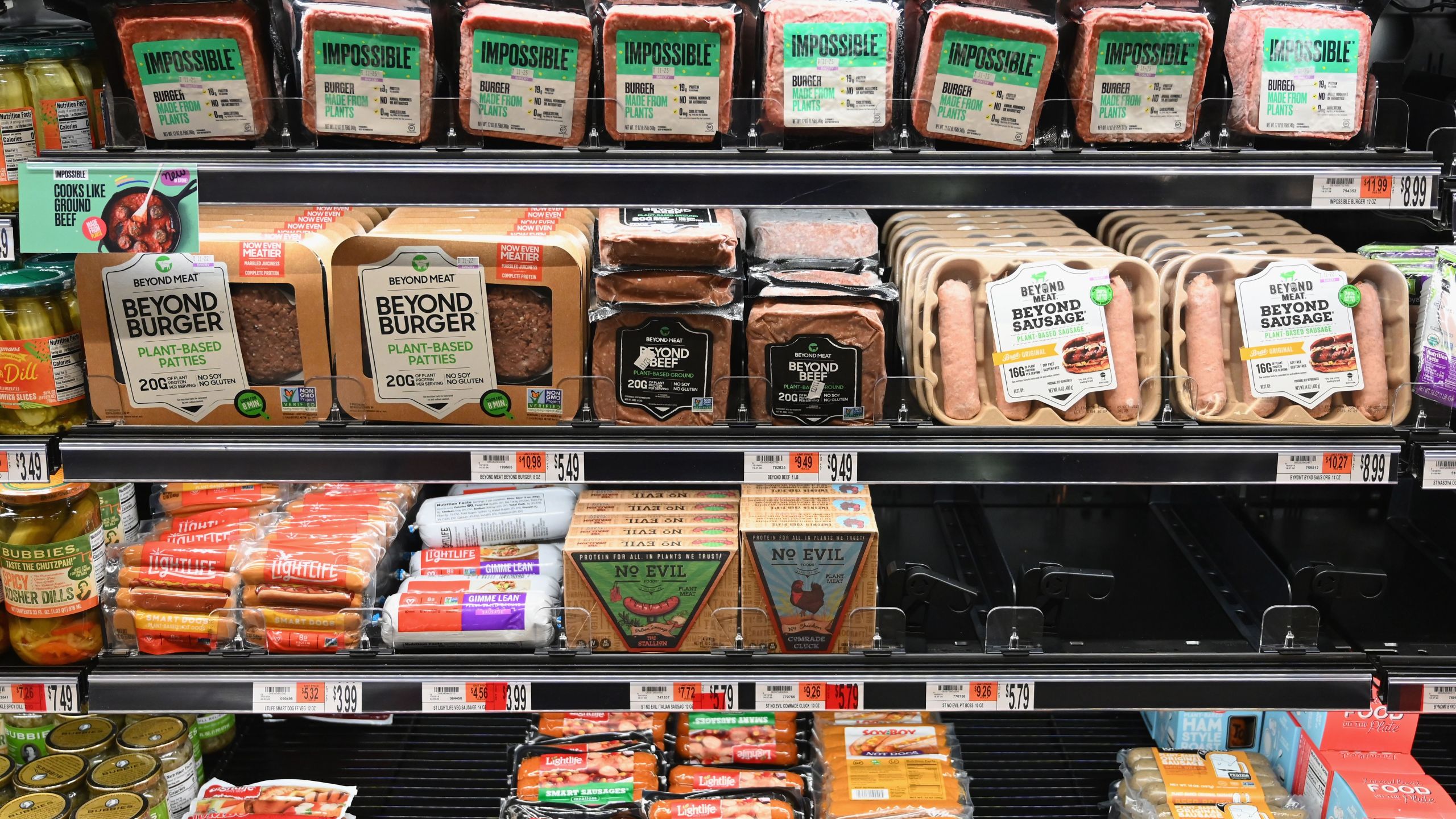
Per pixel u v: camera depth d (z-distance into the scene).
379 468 1.79
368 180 1.62
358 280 1.76
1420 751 2.47
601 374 1.83
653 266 1.78
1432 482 1.79
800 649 1.95
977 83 1.65
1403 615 2.03
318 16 1.59
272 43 1.66
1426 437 1.80
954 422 1.84
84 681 1.93
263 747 2.51
